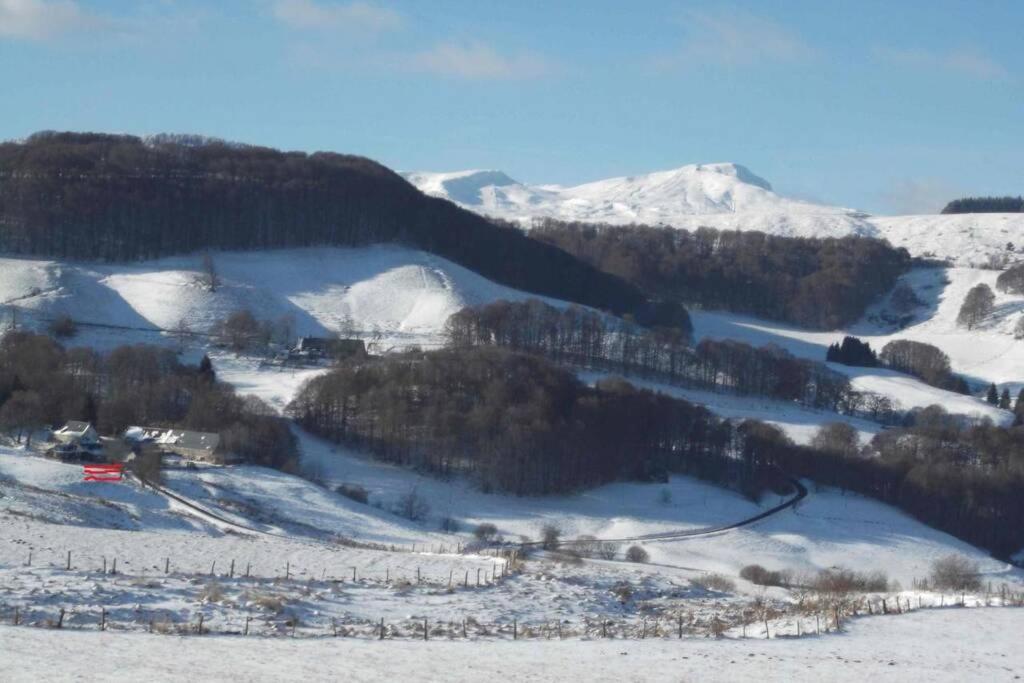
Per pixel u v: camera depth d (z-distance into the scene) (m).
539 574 86.88
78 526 95.50
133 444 155.50
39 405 163.12
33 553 76.94
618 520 151.62
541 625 67.00
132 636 52.81
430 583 79.50
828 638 65.00
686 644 60.16
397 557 93.62
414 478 164.00
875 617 74.31
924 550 150.25
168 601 62.81
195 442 156.62
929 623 72.25
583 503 160.75
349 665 49.25
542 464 164.75
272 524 120.69
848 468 181.25
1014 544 169.12
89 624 55.84
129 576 69.81
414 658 51.81
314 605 66.12
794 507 166.25
